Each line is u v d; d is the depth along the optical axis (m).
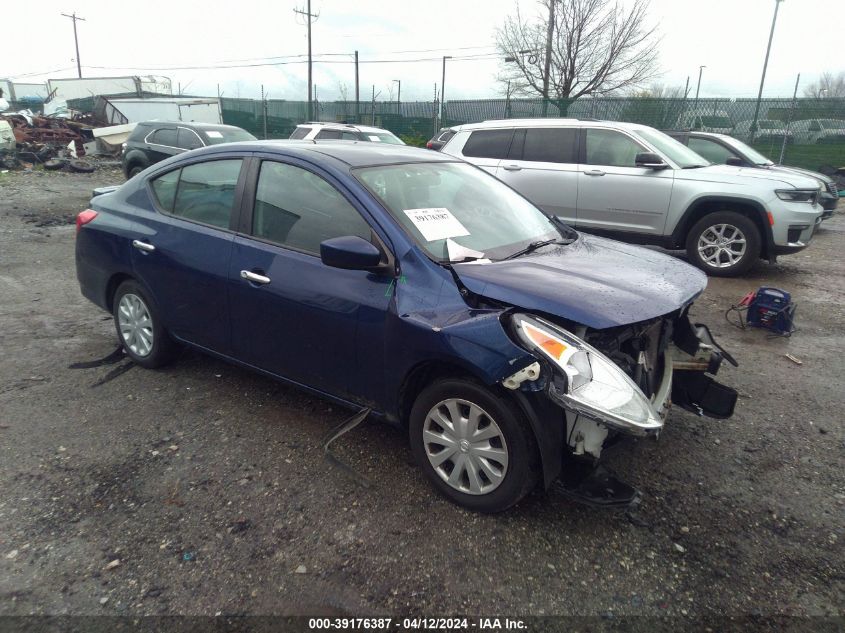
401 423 3.11
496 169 8.66
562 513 2.90
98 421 3.67
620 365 2.86
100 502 2.92
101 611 2.30
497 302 2.73
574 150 8.21
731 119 19.91
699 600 2.41
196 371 4.39
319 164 3.35
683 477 3.22
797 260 8.83
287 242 3.38
